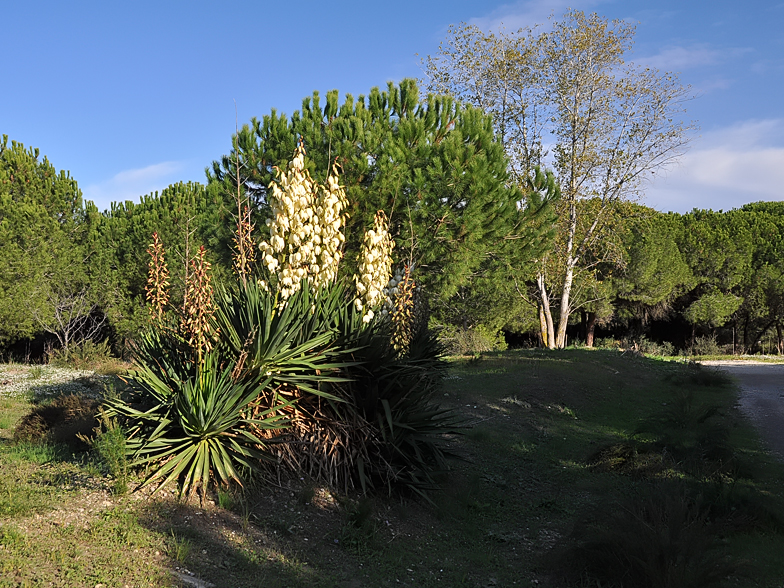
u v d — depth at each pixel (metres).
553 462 8.99
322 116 14.69
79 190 26.70
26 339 27.97
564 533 6.21
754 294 37.50
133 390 6.65
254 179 14.03
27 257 22.83
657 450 8.68
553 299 30.45
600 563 5.20
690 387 16.98
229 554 4.67
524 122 27.12
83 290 24.72
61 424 7.34
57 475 5.66
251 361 6.02
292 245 6.46
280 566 4.66
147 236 23.12
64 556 4.11
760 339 45.03
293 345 6.32
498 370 15.33
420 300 9.05
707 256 37.00
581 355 20.17
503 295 28.02
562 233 26.58
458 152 13.59
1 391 12.24
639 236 34.88
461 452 8.68
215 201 14.62
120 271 24.59
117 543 4.45
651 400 14.75
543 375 14.88
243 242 7.02
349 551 5.22
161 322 6.47
